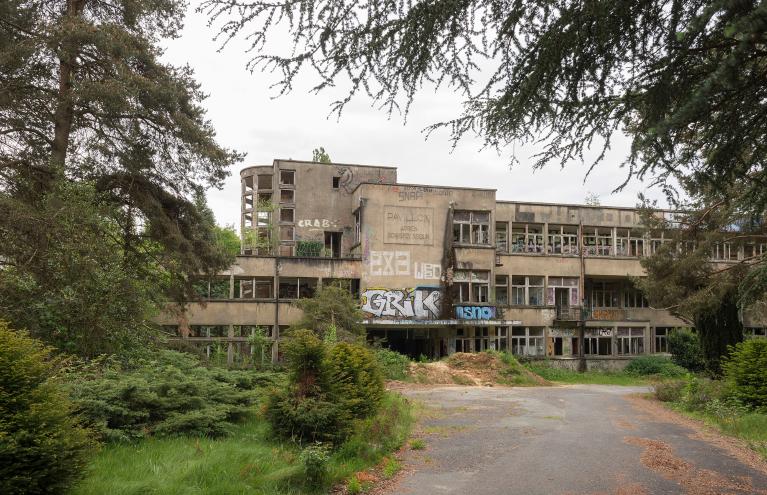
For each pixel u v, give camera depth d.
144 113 20.22
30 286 14.70
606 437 13.46
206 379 14.07
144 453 9.32
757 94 5.98
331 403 10.95
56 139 19.28
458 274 40.25
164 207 23.02
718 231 24.91
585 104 6.81
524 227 46.22
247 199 49.12
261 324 35.94
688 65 6.11
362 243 38.66
